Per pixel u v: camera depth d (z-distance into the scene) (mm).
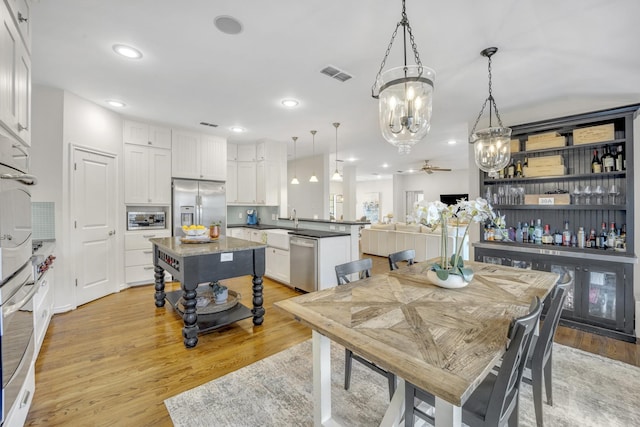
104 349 2451
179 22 1975
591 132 2947
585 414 1726
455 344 1076
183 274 2475
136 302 3609
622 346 2576
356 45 2246
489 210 1854
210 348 2498
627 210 2742
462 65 2527
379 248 7227
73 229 3365
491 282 1943
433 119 4078
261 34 2109
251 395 1888
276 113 3869
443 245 1881
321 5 1794
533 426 1640
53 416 1675
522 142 3625
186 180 4723
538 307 1163
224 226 5133
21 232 1517
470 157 3971
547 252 3104
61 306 3240
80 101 3404
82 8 1831
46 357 2316
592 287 2879
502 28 2004
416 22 1946
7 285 1286
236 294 3354
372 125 4457
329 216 6719
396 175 11633
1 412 1186
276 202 5648
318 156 6875
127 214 4203
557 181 3389
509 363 1033
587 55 2342
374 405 1820
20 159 1599
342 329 1203
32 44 2242
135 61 2512
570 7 1774
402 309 1433
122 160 4070
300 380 2055
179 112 3852
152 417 1684
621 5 1748
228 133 4965
